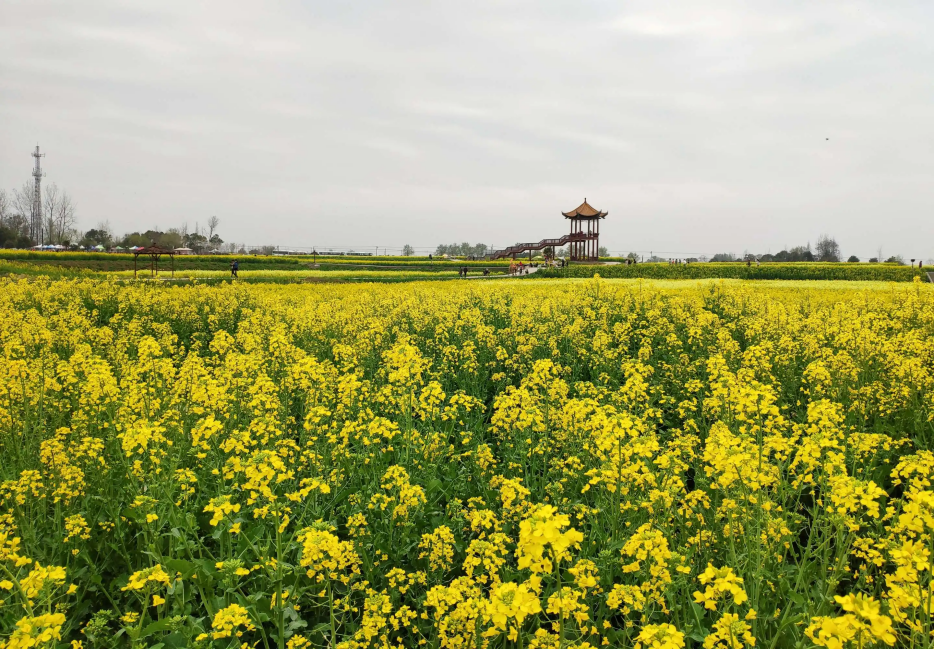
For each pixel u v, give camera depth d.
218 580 4.84
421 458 7.02
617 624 4.93
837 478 4.13
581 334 14.83
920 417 8.02
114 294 22.88
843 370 9.46
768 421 6.59
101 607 5.18
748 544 4.57
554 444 7.40
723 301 21.22
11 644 3.12
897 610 3.40
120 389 8.04
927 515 3.31
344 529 6.10
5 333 12.75
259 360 10.27
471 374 11.83
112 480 6.32
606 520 5.71
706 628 4.38
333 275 51.38
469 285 36.62
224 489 5.99
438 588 4.23
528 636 4.00
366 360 12.73
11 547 4.39
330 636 4.77
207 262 65.38
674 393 11.34
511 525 5.59
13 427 7.12
